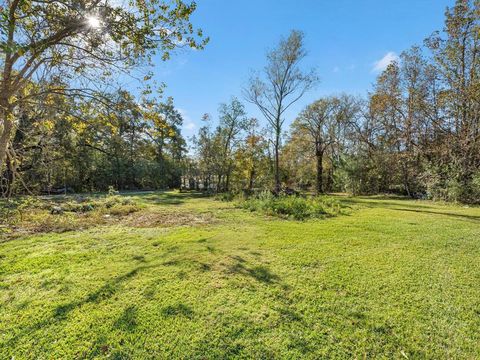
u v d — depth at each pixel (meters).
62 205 11.09
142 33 4.68
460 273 4.00
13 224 7.91
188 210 11.60
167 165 34.62
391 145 20.81
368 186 22.56
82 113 5.65
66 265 4.50
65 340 2.57
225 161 26.81
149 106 5.69
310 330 2.69
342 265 4.37
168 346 2.49
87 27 4.58
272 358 2.33
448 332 2.62
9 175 8.12
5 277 4.02
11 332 2.71
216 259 4.72
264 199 11.87
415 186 19.58
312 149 28.19
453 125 15.62
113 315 2.97
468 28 14.26
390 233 6.57
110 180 28.69
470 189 13.14
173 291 3.52
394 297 3.30
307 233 6.64
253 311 3.02
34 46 4.43
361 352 2.38
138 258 4.84
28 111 5.87
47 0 4.12
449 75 15.02
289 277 3.92
